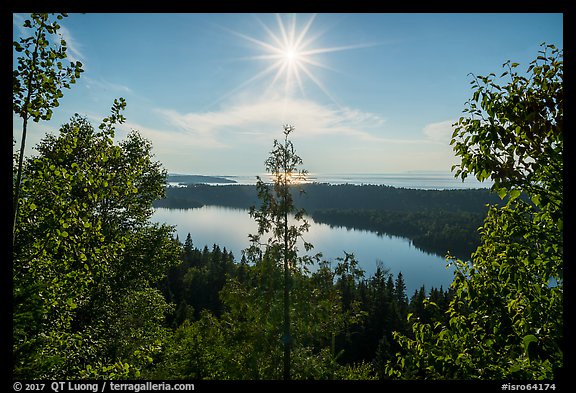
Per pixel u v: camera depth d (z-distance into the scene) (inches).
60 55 243.9
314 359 503.2
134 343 622.5
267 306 496.4
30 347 284.0
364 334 1937.7
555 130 177.8
